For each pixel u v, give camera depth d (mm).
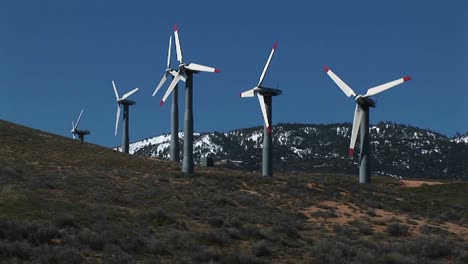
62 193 49906
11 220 35094
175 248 36312
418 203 71250
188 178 72562
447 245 41844
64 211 41312
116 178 66000
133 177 68312
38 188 50719
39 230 34062
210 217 46969
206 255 34250
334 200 65125
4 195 43844
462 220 61844
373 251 39500
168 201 53781
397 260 36781
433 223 57375
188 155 81750
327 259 36281
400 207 66812
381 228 51594
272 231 44125
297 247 40500
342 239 43500
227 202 56375
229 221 45656
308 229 47750
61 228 36500
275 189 69000
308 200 63188
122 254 32625
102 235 35031
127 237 36219
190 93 84438
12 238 32656
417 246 41594
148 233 39031
